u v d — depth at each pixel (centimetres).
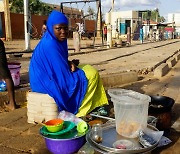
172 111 423
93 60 1107
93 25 4116
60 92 348
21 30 2981
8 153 291
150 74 812
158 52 1557
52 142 274
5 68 434
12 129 355
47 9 4381
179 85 648
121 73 687
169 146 300
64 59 361
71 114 329
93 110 383
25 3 1456
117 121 300
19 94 493
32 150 297
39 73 357
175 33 4806
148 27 3759
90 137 274
